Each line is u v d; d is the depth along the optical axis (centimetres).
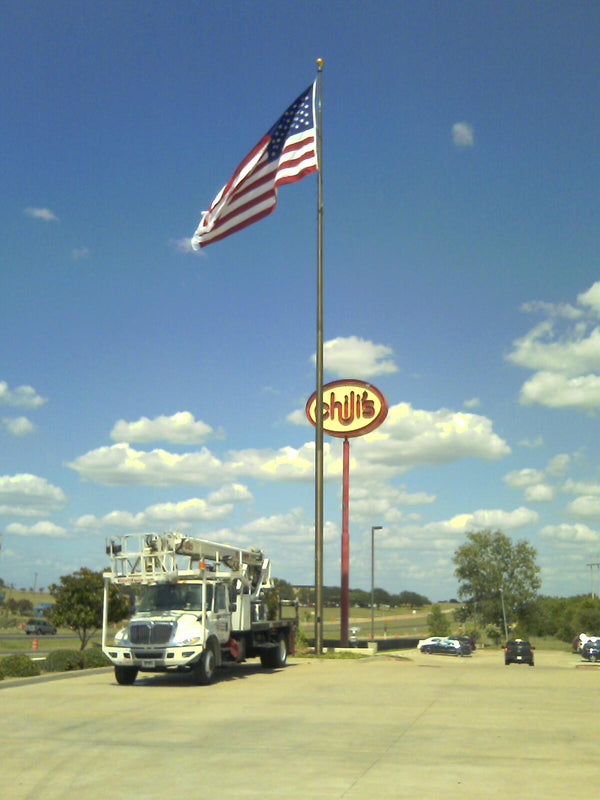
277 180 2866
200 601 1995
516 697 1658
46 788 880
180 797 831
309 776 917
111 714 1415
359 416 3991
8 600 13700
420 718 1348
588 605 11106
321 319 2969
